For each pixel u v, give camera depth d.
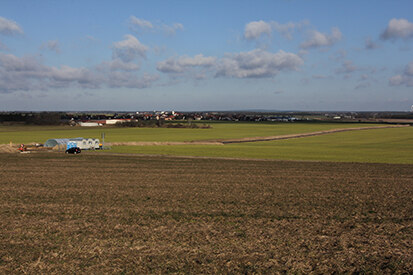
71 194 25.83
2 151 56.28
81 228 17.97
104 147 65.19
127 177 33.38
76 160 45.81
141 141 81.56
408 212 21.48
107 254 14.81
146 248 15.46
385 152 62.19
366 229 18.16
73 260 14.23
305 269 13.66
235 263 14.09
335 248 15.62
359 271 13.56
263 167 40.94
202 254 14.88
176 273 13.23
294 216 20.39
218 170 38.22
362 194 26.50
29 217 19.86
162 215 20.34
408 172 38.12
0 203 23.02
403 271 13.57
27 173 35.44
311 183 30.95
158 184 29.92
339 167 41.72
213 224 18.75
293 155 55.75
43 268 13.54
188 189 27.88
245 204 23.08
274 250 15.36
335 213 21.11
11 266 13.69
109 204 22.88
